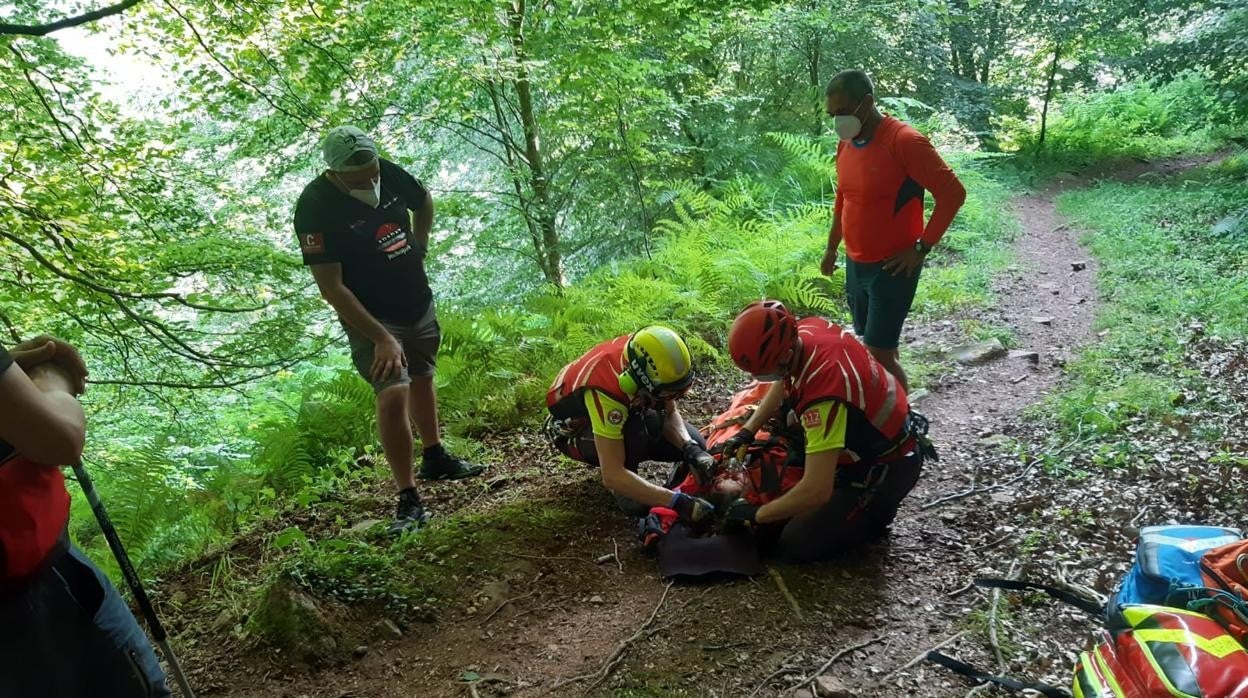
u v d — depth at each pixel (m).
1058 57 16.48
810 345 3.31
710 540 3.53
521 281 10.17
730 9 7.58
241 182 7.78
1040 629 3.05
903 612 3.21
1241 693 1.94
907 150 4.18
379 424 3.84
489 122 9.11
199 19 5.81
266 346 5.71
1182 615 2.19
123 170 5.63
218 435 7.43
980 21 16.59
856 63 13.75
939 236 4.29
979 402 5.57
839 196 5.04
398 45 6.80
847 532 3.46
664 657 2.91
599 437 3.41
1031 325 7.11
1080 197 12.80
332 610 3.10
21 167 5.38
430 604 3.25
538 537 3.72
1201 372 5.30
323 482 4.64
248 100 6.27
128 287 5.64
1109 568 3.40
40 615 1.79
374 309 3.98
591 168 9.86
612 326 6.77
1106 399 4.94
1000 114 17.30
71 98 5.50
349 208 3.78
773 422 3.77
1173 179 13.20
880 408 3.34
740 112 12.44
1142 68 12.68
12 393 1.52
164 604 3.48
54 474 1.88
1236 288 6.60
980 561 3.55
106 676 1.96
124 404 6.54
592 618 3.20
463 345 6.32
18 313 5.69
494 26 6.95
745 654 2.93
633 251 10.59
